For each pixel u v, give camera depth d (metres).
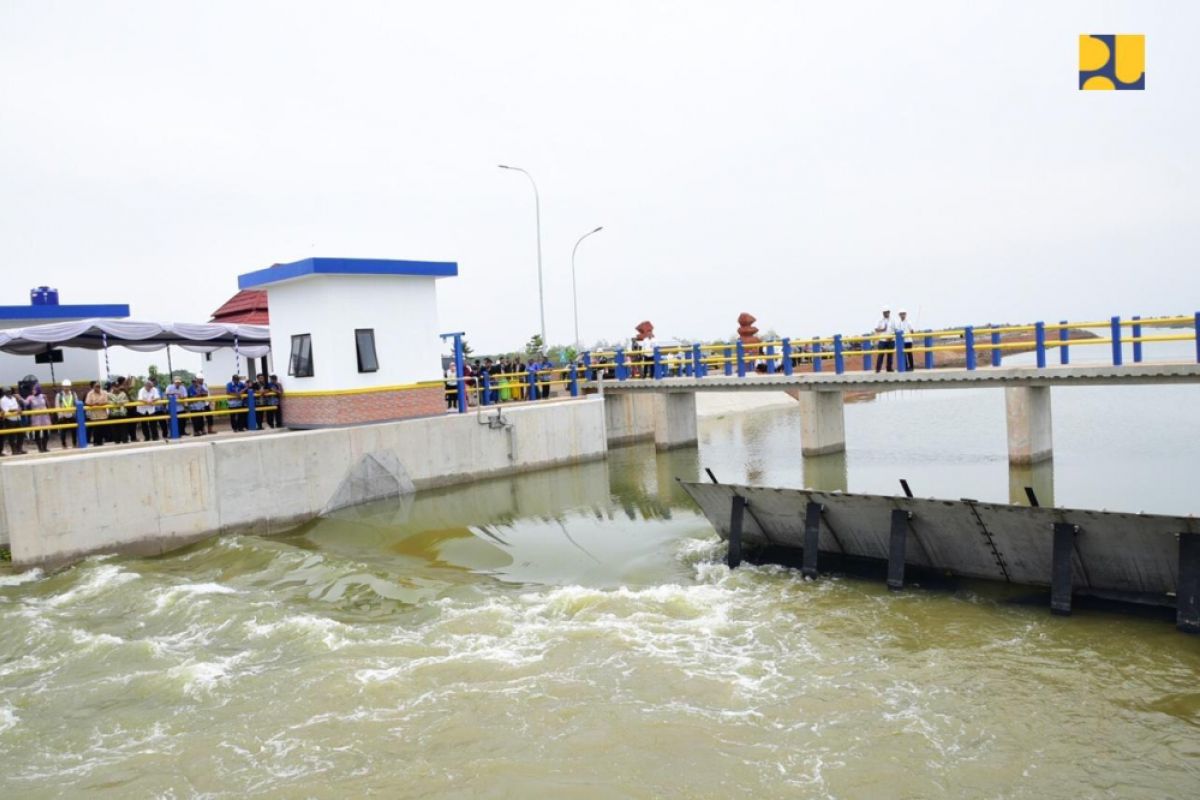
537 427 27.27
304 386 23.16
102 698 10.97
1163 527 11.53
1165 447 24.73
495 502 22.73
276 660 12.00
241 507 19.92
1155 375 20.17
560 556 17.31
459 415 25.09
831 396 27.75
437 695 10.55
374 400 23.16
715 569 15.73
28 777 9.04
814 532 14.83
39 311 26.14
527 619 13.35
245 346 28.36
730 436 35.59
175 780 8.84
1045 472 22.06
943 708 9.81
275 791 8.53
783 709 9.92
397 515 21.44
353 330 22.72
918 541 14.20
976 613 12.80
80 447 19.23
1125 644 11.31
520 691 10.59
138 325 22.67
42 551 17.02
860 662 11.20
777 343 27.25
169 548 18.72
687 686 10.61
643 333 34.09
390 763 8.98
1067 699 9.89
